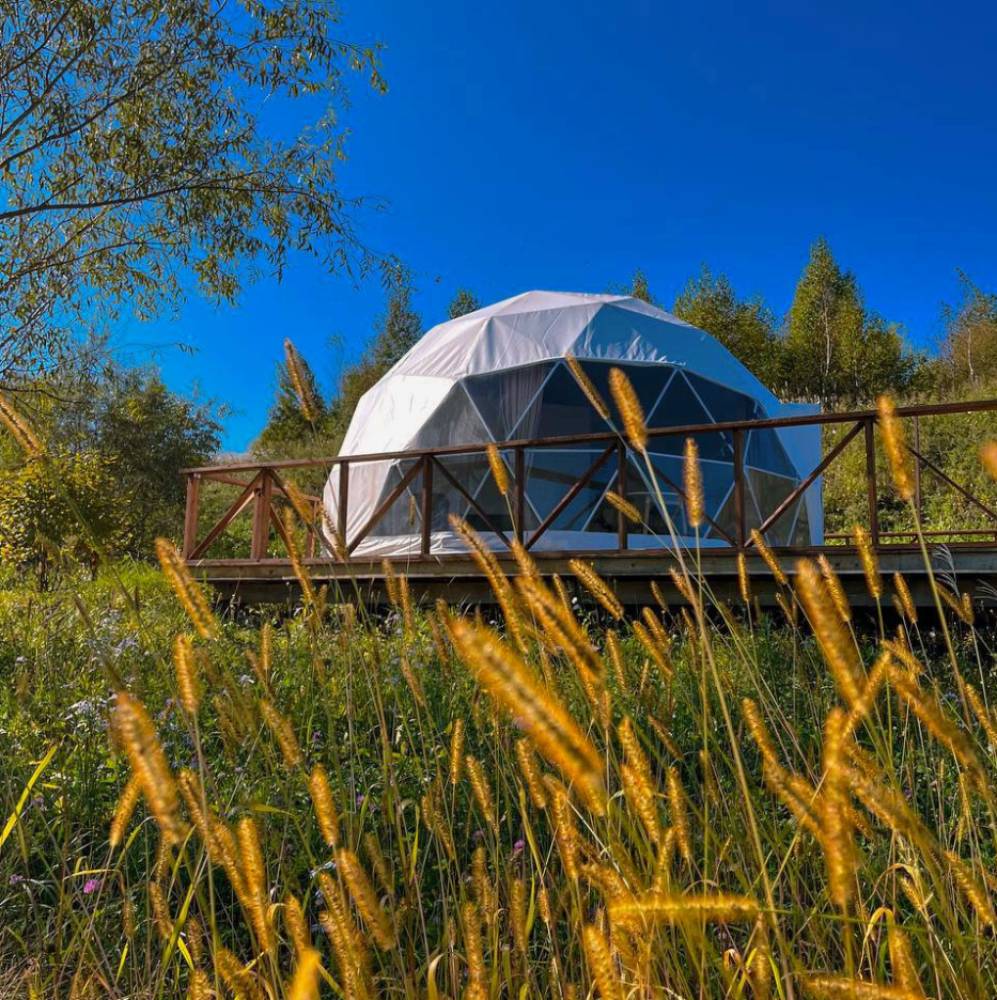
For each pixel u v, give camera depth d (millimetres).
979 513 15266
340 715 3348
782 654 4410
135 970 1893
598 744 1856
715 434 11594
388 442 12062
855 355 31672
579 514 10727
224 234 11656
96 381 13102
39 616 4891
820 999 875
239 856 1111
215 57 11023
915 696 851
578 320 12281
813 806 844
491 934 1283
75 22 10539
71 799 2869
